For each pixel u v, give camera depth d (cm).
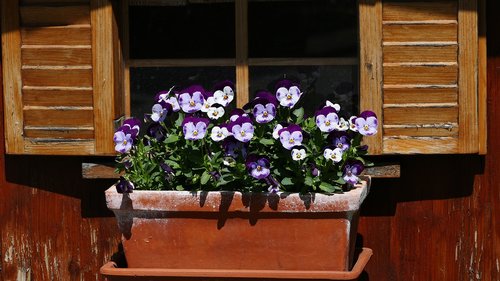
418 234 447
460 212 445
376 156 439
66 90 433
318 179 391
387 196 446
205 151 400
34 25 433
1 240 455
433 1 426
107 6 429
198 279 393
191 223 394
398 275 449
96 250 454
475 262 446
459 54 425
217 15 445
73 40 432
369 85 427
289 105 394
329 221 389
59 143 434
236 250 394
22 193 453
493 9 435
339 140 394
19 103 435
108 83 431
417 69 427
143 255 398
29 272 455
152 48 448
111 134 432
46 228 454
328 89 444
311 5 443
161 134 405
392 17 427
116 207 392
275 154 396
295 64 445
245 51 446
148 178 401
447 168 444
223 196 389
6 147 437
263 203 388
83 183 452
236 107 447
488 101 439
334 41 443
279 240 392
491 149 442
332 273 387
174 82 448
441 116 428
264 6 444
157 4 446
